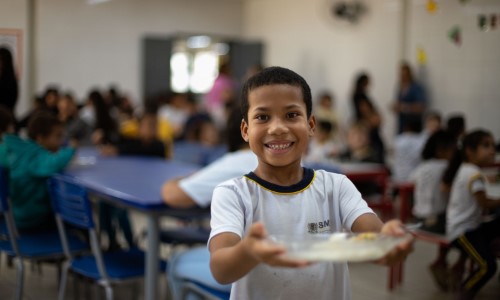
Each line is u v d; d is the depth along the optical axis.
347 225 1.33
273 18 11.36
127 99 8.61
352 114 9.52
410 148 6.31
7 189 3.11
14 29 5.41
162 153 5.30
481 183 3.46
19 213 3.48
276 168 1.31
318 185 1.34
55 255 3.24
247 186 1.30
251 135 1.27
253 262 1.05
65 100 6.22
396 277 4.12
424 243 5.29
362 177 5.19
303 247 0.98
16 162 3.45
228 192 1.29
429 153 4.48
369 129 7.25
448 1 7.93
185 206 2.76
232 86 10.05
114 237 4.05
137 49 11.02
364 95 8.41
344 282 1.33
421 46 8.40
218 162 2.74
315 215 1.31
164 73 11.19
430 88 8.27
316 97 10.44
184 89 12.52
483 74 7.51
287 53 11.07
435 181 4.32
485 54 7.47
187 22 11.46
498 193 3.78
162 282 3.99
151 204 2.80
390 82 8.94
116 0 10.72
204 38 11.89
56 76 10.21
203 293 2.51
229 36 11.95
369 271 4.45
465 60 7.74
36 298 3.70
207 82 12.69
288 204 1.29
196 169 4.21
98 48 10.60
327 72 10.21
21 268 3.20
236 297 1.31
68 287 3.93
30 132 3.72
